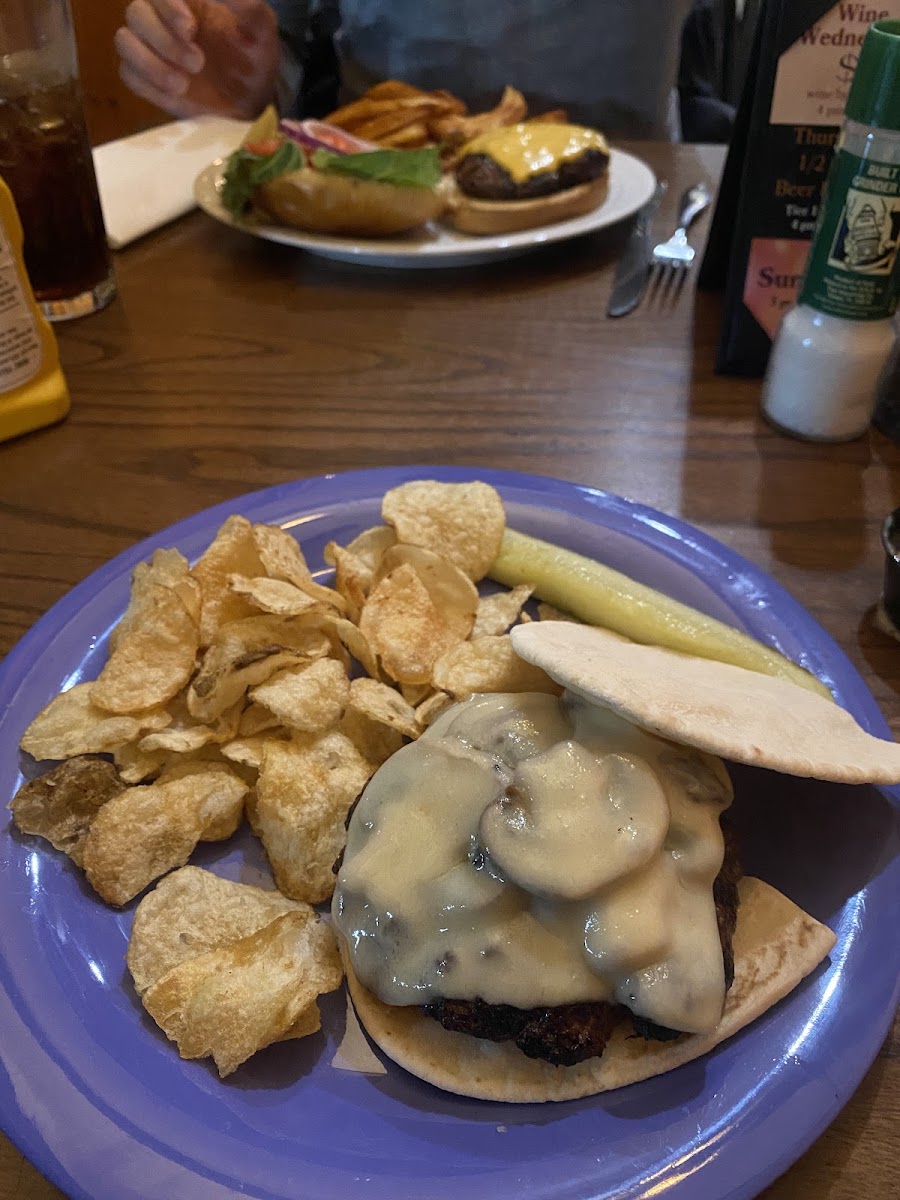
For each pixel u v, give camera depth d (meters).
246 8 0.77
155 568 0.30
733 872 0.24
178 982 0.21
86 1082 0.20
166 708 0.28
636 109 0.88
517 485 0.36
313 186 0.53
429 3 0.83
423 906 0.22
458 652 0.28
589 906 0.22
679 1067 0.21
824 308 0.39
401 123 0.67
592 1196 0.19
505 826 0.22
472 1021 0.21
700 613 0.30
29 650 0.30
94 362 0.47
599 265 0.58
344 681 0.28
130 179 0.62
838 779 0.22
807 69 0.39
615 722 0.24
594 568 0.32
